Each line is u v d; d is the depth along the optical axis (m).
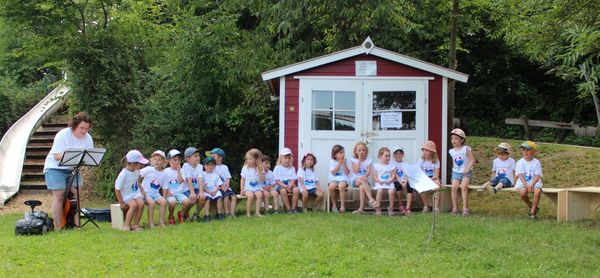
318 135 10.30
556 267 6.34
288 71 10.27
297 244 7.15
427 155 9.89
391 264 6.39
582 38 7.22
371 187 10.05
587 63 7.56
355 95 10.29
